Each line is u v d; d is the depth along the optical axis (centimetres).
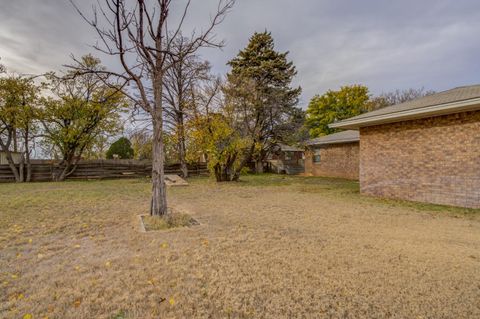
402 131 792
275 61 1938
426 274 283
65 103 1303
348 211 622
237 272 286
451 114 678
